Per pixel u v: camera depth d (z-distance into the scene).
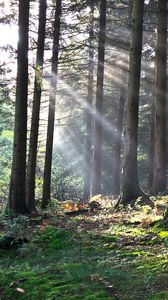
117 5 25.34
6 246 8.34
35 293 5.70
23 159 13.95
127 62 28.77
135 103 14.36
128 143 14.27
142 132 33.06
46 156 18.36
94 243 8.57
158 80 17.34
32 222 11.96
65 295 5.48
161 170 17.16
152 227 9.52
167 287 5.54
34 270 6.71
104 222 11.17
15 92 15.51
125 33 26.12
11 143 27.28
